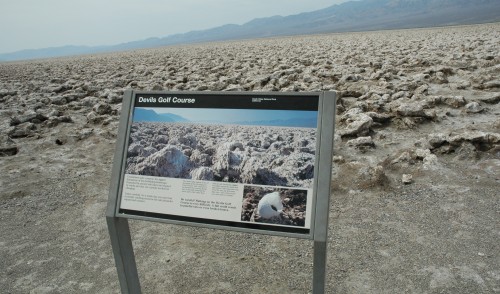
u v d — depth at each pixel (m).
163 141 2.83
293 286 3.50
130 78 16.36
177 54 32.81
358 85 11.20
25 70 27.75
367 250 3.92
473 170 5.46
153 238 4.37
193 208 2.68
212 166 2.70
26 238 4.54
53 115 10.11
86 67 25.66
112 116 9.44
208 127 2.77
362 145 6.64
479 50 16.81
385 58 16.69
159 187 2.77
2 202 5.50
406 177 5.26
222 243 4.22
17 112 10.74
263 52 25.84
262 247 4.11
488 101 8.52
